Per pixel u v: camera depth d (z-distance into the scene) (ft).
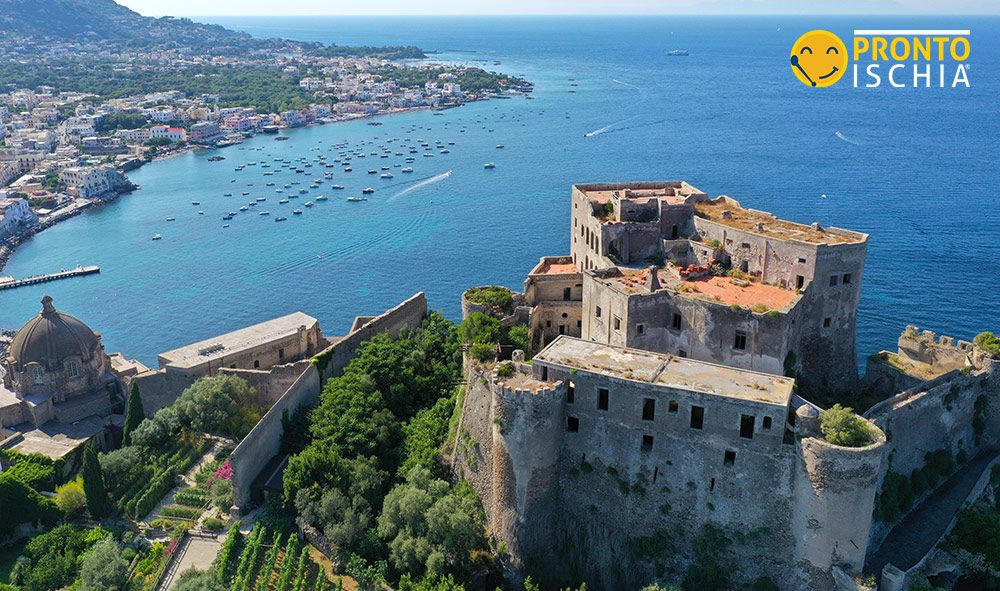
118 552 316.19
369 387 385.91
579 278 439.63
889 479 311.47
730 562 283.38
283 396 384.06
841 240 356.18
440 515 306.55
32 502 348.18
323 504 321.32
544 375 301.02
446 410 378.53
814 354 361.71
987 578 289.53
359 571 303.89
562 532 309.01
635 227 403.54
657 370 291.58
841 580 263.08
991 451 356.79
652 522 293.64
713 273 377.09
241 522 335.67
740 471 274.98
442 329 466.29
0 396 437.17
